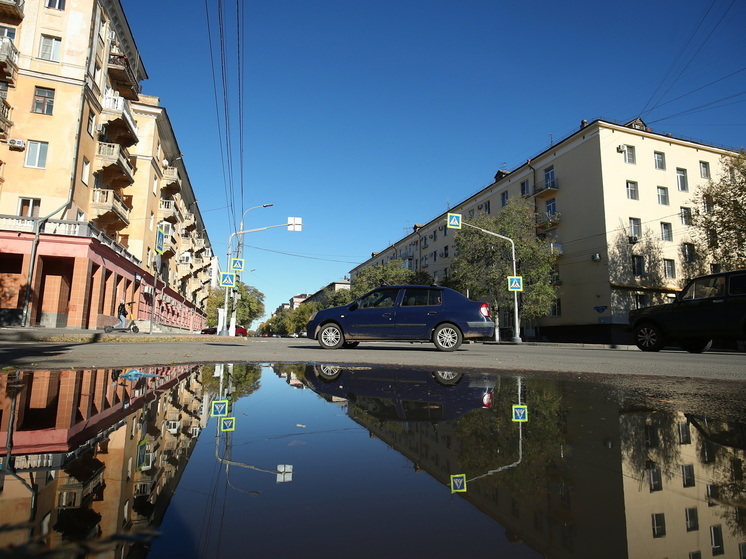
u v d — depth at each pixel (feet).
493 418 7.12
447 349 29.45
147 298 99.14
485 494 3.74
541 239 100.68
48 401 8.00
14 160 64.03
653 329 35.68
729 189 77.97
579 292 95.76
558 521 3.13
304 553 2.56
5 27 65.41
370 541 2.75
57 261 66.80
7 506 3.08
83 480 3.79
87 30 69.31
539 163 110.32
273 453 4.98
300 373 13.87
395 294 31.04
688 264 96.63
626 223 91.97
